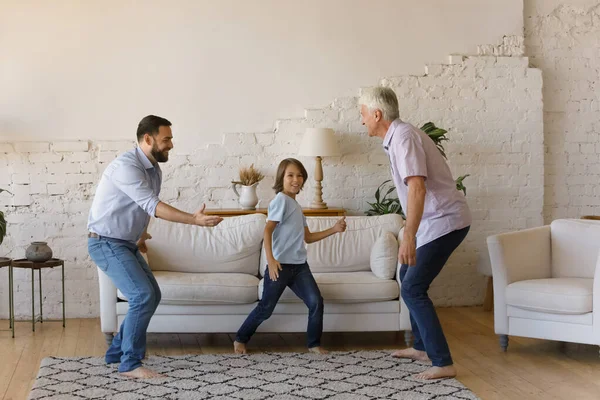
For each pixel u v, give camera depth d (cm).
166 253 490
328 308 449
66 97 550
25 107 546
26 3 544
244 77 568
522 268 450
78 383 364
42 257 506
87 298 560
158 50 558
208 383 364
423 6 587
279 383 364
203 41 563
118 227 372
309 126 575
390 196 587
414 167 343
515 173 601
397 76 585
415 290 366
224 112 567
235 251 496
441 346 370
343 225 437
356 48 580
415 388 353
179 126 562
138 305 371
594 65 618
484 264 577
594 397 345
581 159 621
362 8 580
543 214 612
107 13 552
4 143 545
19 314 553
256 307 430
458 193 365
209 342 475
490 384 368
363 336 496
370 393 345
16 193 548
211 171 568
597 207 622
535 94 600
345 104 579
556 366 406
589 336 405
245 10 567
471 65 592
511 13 597
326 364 405
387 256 459
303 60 574
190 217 348
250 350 448
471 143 595
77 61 550
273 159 573
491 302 581
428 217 359
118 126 555
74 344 465
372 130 369
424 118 589
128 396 341
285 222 425
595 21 617
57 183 552
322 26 576
